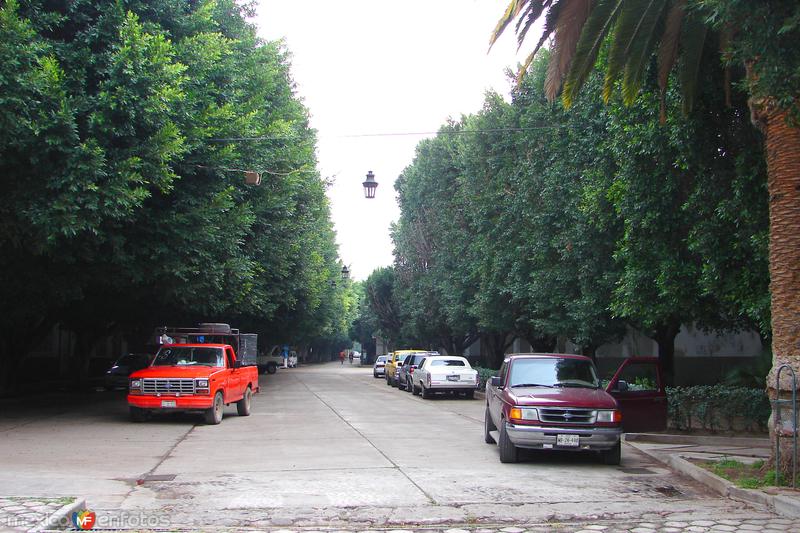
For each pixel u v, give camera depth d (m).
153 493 8.74
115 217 14.48
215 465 10.88
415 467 10.84
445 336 43.56
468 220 32.31
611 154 15.56
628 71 11.43
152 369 17.23
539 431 10.80
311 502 8.31
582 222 18.14
